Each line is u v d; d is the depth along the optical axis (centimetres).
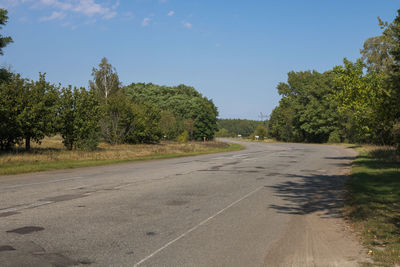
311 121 7656
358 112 2069
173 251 516
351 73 2144
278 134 10712
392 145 2770
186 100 10406
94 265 455
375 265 462
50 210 776
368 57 5356
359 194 974
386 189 1045
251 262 475
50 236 577
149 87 11788
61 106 3034
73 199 916
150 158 2644
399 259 477
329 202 942
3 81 2628
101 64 6281
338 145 6091
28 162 1977
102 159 2406
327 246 551
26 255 483
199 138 9612
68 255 489
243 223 698
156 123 5350
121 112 4684
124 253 502
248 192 1092
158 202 897
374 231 619
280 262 477
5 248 512
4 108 2422
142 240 568
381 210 772
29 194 989
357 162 2080
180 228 648
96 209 795
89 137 3144
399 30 1309
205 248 533
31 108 2536
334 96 2238
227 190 1125
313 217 763
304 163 2236
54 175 1495
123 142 4881
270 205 893
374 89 1958
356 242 573
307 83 9156
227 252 516
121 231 617
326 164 2161
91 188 1116
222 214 776
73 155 2433
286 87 10056
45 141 4206
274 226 679
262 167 1950
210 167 1938
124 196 975
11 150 2684
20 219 688
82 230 618
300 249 535
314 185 1261
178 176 1490
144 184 1227
